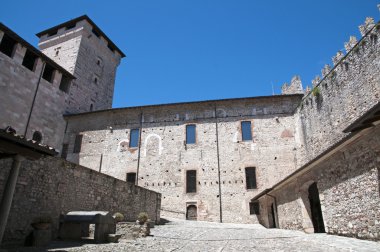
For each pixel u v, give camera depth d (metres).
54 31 43.00
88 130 32.22
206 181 27.42
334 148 12.13
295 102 29.05
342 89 20.31
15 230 10.27
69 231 12.15
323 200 14.00
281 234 14.56
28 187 11.03
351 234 11.65
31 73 27.70
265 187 26.30
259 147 27.86
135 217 18.42
